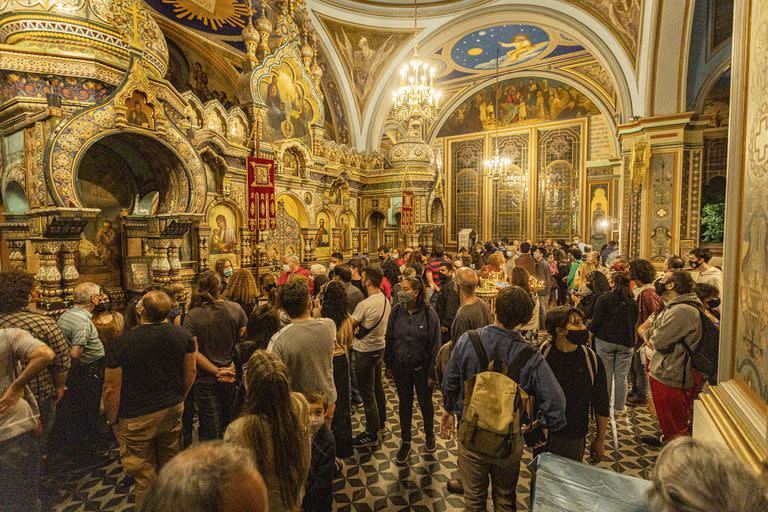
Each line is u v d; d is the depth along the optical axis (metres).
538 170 17.20
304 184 9.39
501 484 2.12
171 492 0.75
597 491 1.51
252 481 0.85
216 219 7.49
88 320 3.38
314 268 5.36
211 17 8.84
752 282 1.63
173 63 9.33
